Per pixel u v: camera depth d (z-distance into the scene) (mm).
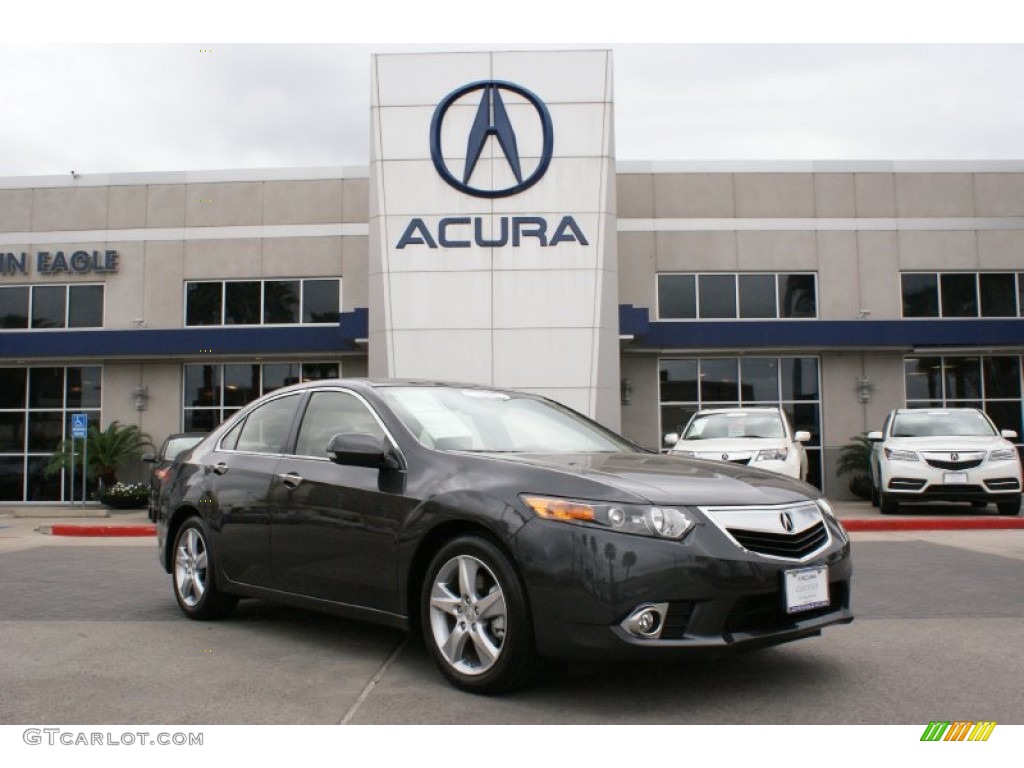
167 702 4293
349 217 20562
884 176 20578
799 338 19016
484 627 4312
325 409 5645
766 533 4176
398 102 18156
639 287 20219
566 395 17562
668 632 3949
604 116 18062
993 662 4957
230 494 5891
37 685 4594
